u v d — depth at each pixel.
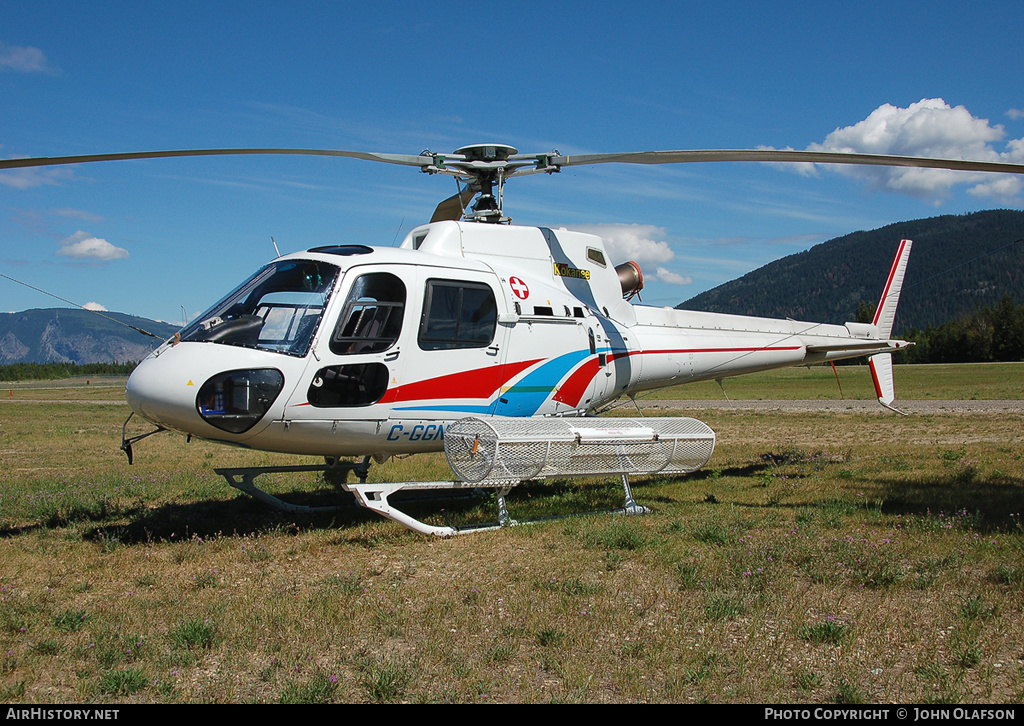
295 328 7.01
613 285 9.90
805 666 3.93
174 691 3.70
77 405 44.69
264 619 4.66
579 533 6.96
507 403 8.28
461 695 3.62
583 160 8.04
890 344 12.53
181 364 6.69
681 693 3.61
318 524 7.91
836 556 5.87
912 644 4.21
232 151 6.97
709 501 9.03
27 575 5.90
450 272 7.84
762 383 56.88
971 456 12.66
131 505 9.10
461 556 6.43
